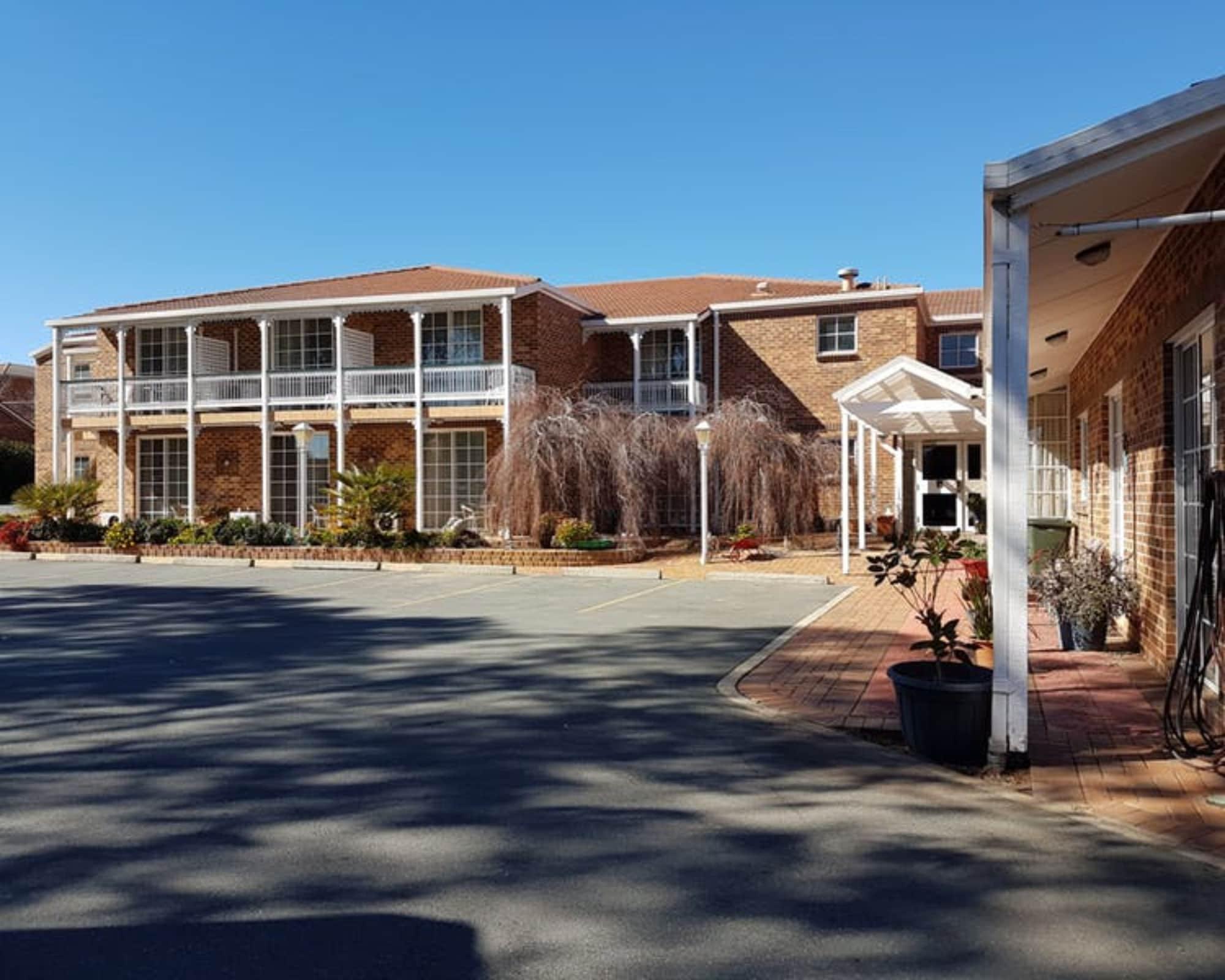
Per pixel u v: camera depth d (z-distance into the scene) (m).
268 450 24.38
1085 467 12.67
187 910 3.78
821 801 5.15
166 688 8.03
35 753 6.05
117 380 25.75
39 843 4.49
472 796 5.21
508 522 20.55
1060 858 4.34
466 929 3.63
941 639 6.05
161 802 5.11
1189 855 4.36
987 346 6.98
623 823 4.80
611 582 16.64
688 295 28.67
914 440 24.36
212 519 24.91
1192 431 7.20
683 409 25.20
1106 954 3.44
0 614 12.81
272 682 8.27
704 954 3.43
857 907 3.83
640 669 8.80
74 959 3.38
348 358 24.97
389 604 13.77
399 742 6.31
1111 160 5.21
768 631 10.98
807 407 25.44
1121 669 8.37
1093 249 6.75
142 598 14.58
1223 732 5.88
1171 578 7.61
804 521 21.39
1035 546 13.54
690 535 23.67
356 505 20.45
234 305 24.78
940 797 5.20
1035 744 6.06
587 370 26.88
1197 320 6.43
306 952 3.44
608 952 3.45
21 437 42.53
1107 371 10.35
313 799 5.15
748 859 4.32
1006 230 5.52
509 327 22.88
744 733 6.56
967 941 3.54
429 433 25.22
